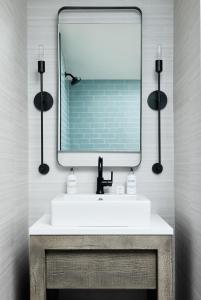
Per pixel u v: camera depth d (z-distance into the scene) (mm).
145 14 2301
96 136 2277
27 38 2293
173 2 2299
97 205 1775
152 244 1701
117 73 2279
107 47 2287
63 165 2275
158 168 2271
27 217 2254
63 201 1784
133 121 2277
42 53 2271
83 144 2281
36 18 2305
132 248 1702
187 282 1968
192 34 1850
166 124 2293
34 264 1700
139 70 2279
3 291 1694
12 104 1910
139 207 1781
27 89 2281
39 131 2295
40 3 2305
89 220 1773
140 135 2271
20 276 2047
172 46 2301
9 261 1812
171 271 1696
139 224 1782
